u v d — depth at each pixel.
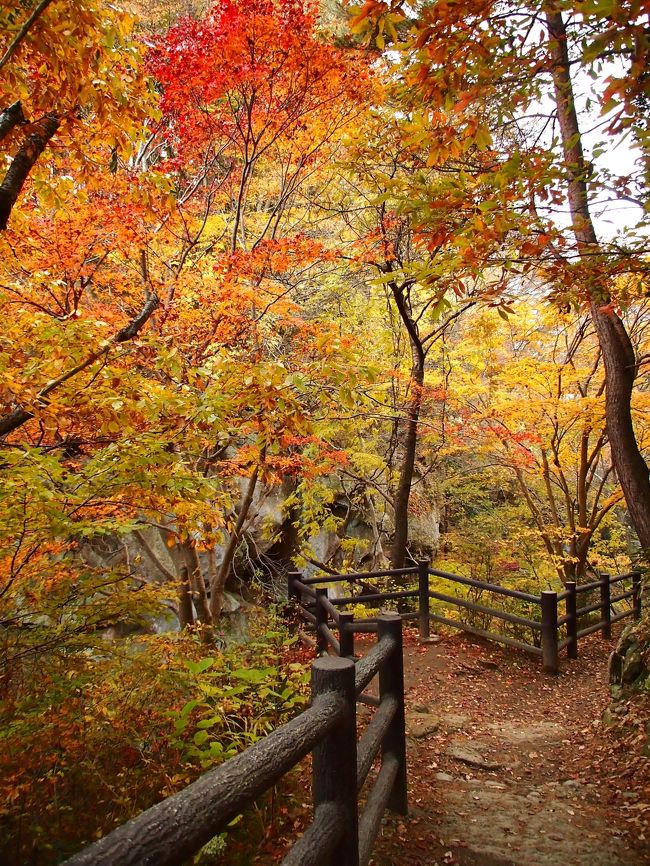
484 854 2.75
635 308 8.23
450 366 9.44
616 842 2.89
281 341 7.55
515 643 6.47
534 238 2.55
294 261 5.70
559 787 3.62
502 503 14.29
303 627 6.30
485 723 4.88
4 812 2.47
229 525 4.78
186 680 3.30
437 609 8.41
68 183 3.45
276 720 3.49
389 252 6.49
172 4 9.15
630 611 7.95
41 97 2.87
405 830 2.92
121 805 2.76
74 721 2.89
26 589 3.36
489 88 2.01
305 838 1.61
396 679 2.93
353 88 5.14
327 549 11.17
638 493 6.21
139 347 3.79
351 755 1.86
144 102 3.04
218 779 1.15
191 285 5.46
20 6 2.53
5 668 3.02
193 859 2.50
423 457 12.49
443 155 2.16
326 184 8.22
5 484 2.65
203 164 5.92
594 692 5.54
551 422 9.25
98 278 5.10
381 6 1.72
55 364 3.21
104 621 3.50
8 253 4.30
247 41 4.67
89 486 3.13
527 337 9.35
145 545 6.59
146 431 3.48
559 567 9.83
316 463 7.83
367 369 3.32
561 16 2.58
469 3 1.69
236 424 3.73
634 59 1.57
